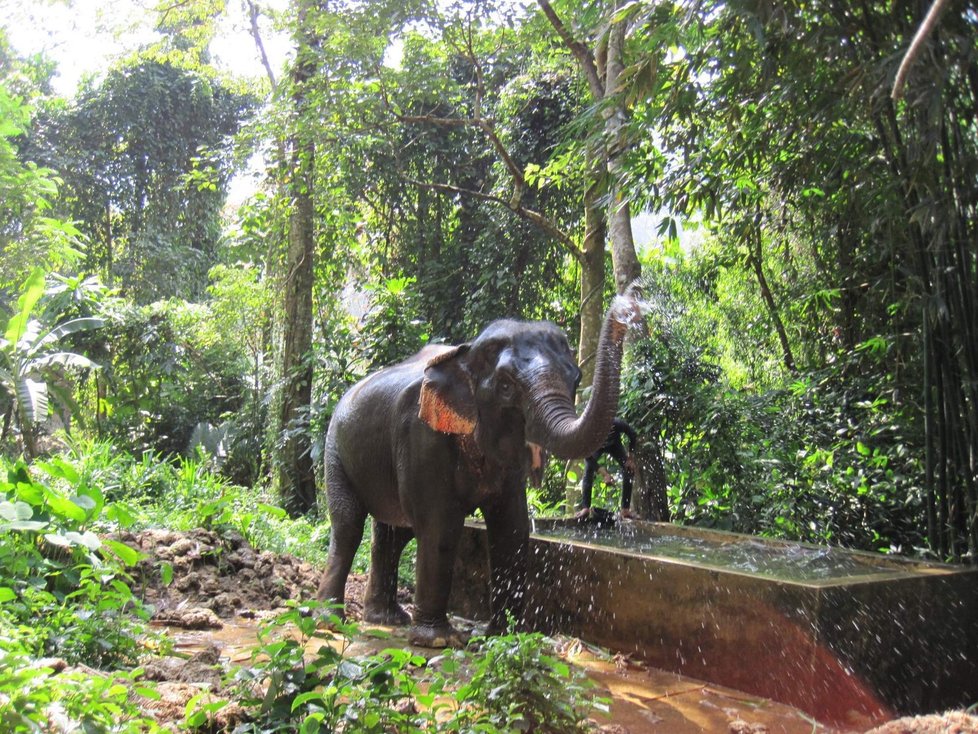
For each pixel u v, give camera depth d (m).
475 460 4.89
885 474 7.02
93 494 5.07
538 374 4.36
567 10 9.22
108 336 16.08
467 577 6.11
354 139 11.54
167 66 23.61
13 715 2.56
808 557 5.42
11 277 13.55
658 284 8.98
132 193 24.11
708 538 6.22
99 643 3.90
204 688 3.56
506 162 10.80
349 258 15.07
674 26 5.25
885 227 6.37
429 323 13.52
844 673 4.09
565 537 6.24
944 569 4.86
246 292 17.64
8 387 13.65
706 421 7.17
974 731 3.03
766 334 10.10
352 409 5.68
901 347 7.30
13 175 13.62
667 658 4.73
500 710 3.27
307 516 11.43
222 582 6.05
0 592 3.58
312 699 3.14
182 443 17.45
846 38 5.20
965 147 5.14
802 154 6.58
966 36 4.47
